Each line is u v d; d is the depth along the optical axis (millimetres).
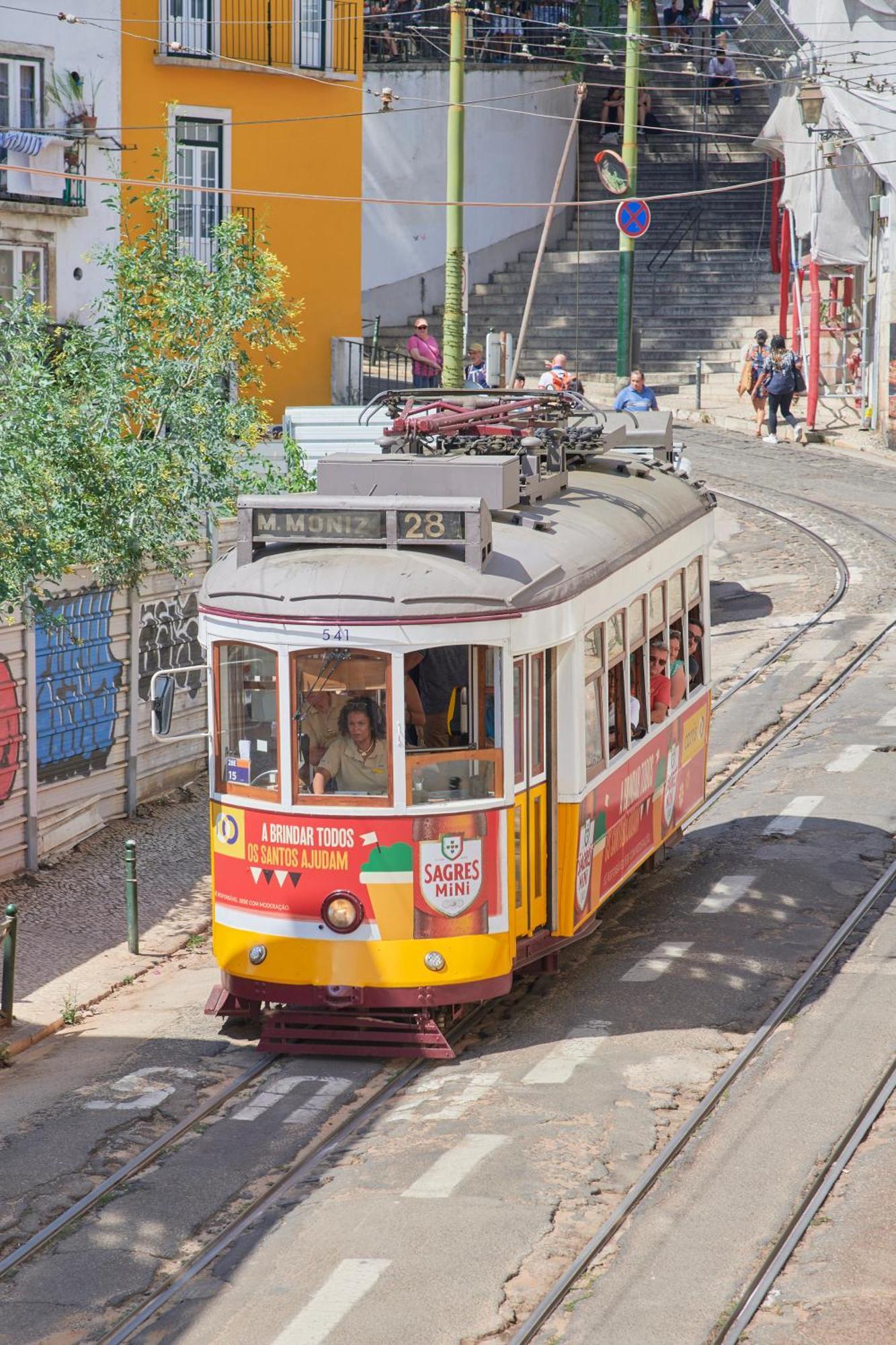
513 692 15758
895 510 42938
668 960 18344
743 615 35312
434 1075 15602
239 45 41125
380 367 56250
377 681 15328
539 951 16531
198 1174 13695
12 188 36312
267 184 42406
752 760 26266
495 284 60719
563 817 16672
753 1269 11719
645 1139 13828
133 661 24938
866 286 52781
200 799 26281
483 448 18391
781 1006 16906
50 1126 14750
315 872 15539
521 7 61719
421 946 15508
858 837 22422
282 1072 15867
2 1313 11578
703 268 60219
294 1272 11867
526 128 61188
